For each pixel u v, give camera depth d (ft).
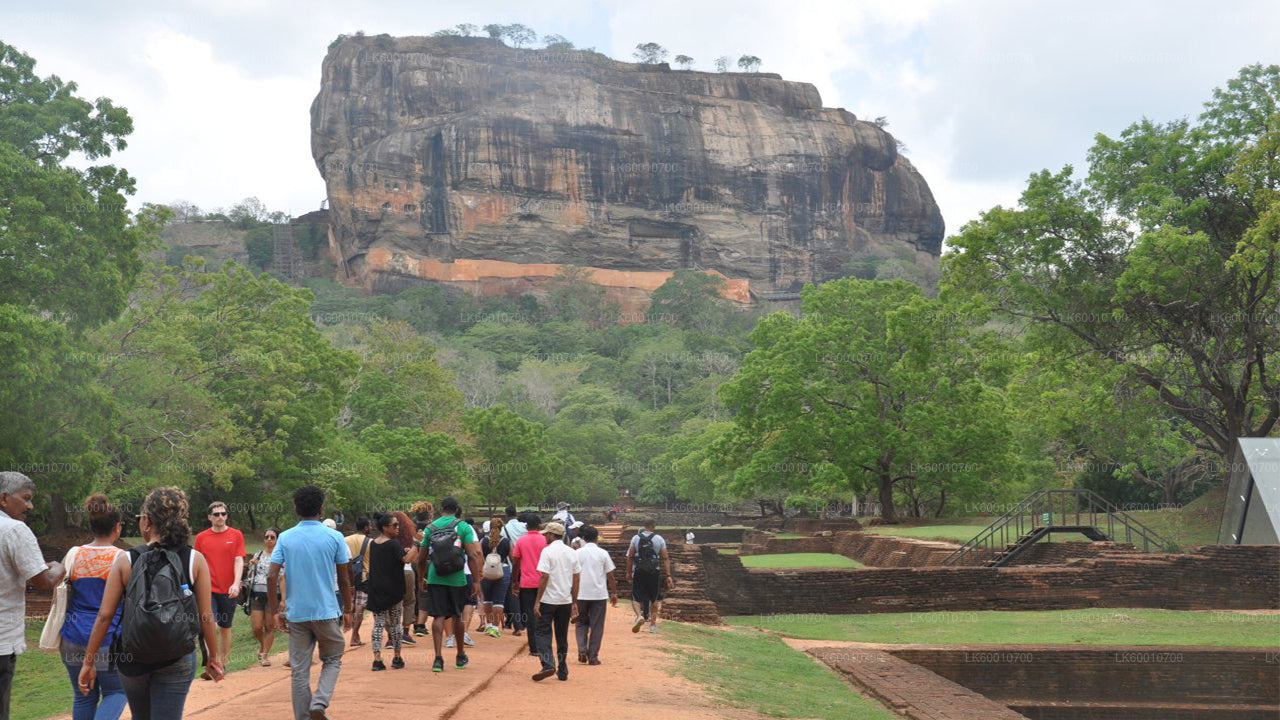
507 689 37.78
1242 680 63.82
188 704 34.76
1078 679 64.13
